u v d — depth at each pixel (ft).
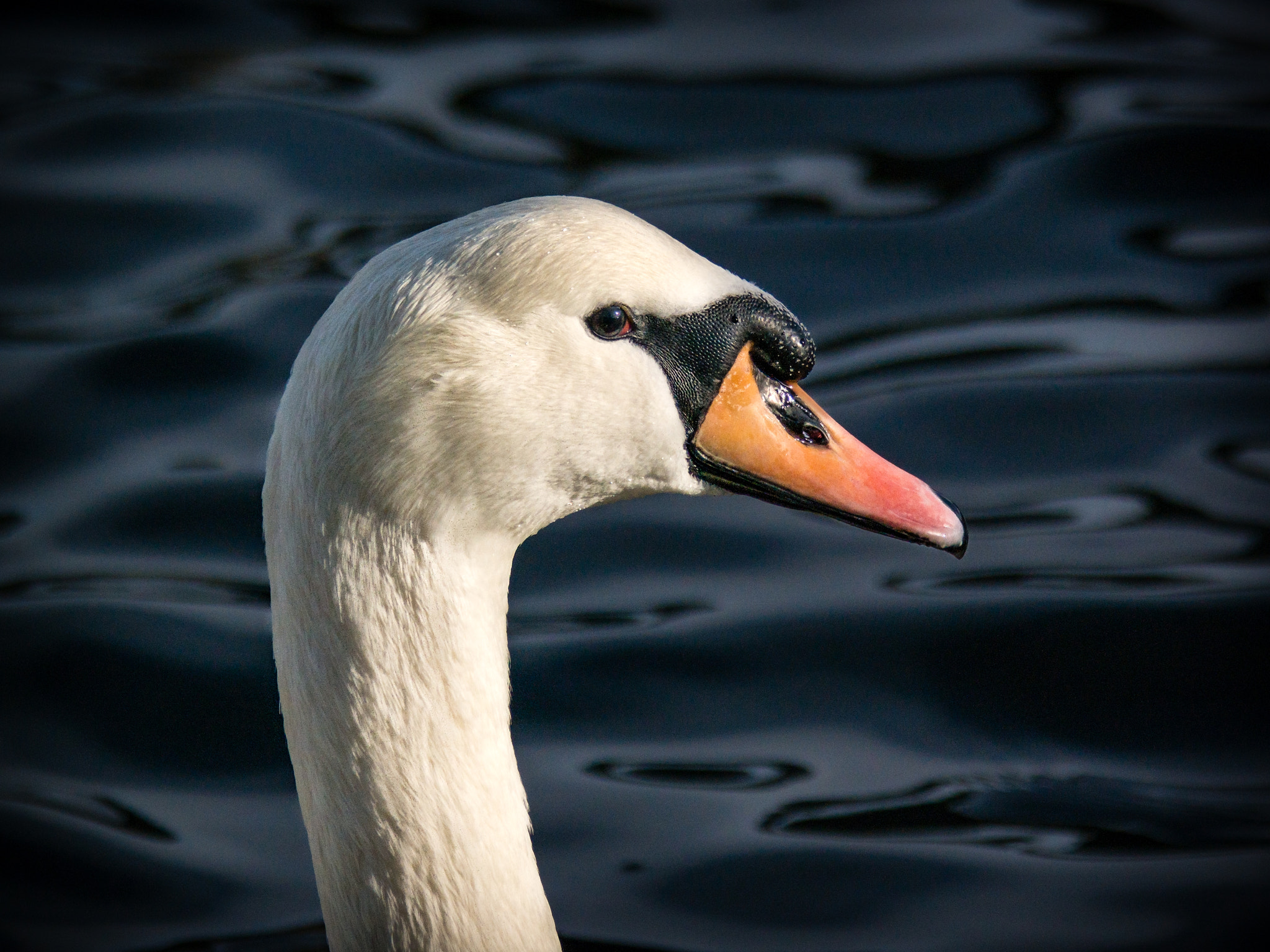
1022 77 58.08
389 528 19.92
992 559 37.35
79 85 58.54
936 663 34.53
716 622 35.99
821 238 49.83
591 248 20.42
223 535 39.14
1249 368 43.50
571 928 28.12
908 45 60.80
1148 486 39.58
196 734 33.45
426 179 52.70
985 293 47.34
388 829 20.47
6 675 34.68
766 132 55.36
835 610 36.22
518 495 20.54
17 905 29.04
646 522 39.86
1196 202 51.06
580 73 59.16
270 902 29.17
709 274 21.81
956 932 27.89
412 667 20.21
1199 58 59.06
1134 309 46.37
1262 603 35.35
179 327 46.06
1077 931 27.78
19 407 43.09
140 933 28.43
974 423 41.93
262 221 50.85
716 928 28.19
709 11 63.67
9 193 51.93
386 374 19.39
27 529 39.11
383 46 61.72
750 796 31.19
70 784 32.14
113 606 36.52
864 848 29.84
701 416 21.90
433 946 20.72
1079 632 34.96
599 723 33.22
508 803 21.16
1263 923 27.71
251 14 64.08
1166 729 32.50
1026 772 31.65
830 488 22.45
